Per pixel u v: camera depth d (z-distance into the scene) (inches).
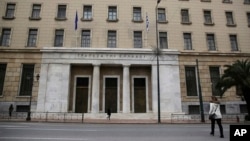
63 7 1330.0
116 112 1235.9
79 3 1328.7
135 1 1360.7
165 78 1237.1
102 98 1237.7
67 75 1199.6
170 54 1269.7
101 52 1221.7
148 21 1328.7
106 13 1327.5
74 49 1215.6
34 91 1172.5
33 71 1209.4
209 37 1359.5
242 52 1341.0
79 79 1264.8
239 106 1243.2
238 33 1375.5
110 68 1284.4
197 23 1359.5
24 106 1160.2
